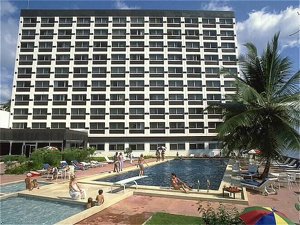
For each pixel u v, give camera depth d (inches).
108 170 978.7
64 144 1526.8
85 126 2085.4
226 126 653.3
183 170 1088.2
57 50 2178.9
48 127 2076.8
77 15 2237.9
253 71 777.6
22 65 2150.6
